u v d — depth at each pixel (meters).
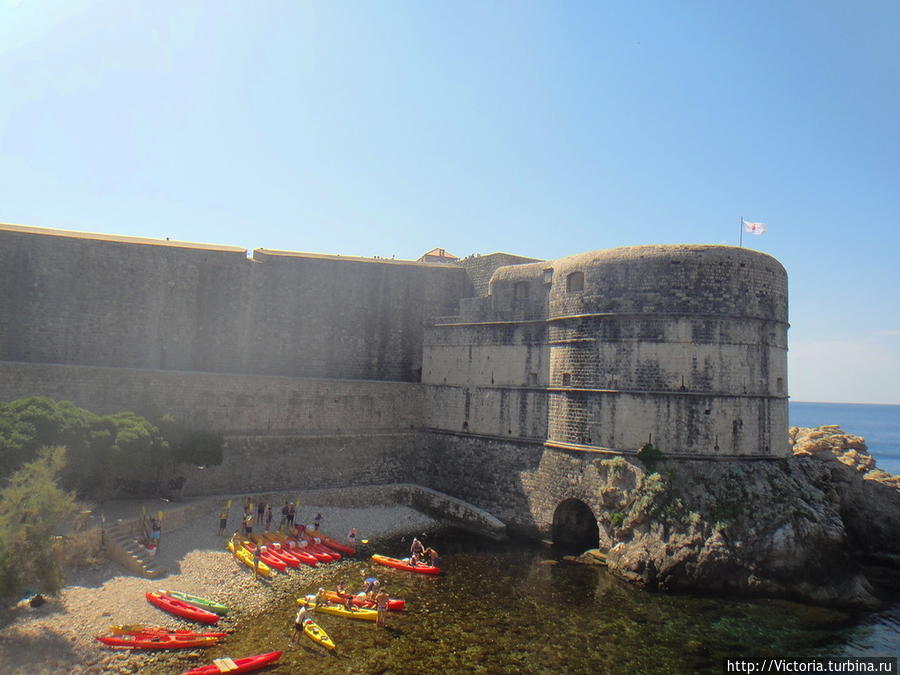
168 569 31.56
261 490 44.78
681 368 39.28
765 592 33.88
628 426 39.72
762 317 40.44
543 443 44.38
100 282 45.47
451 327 51.81
